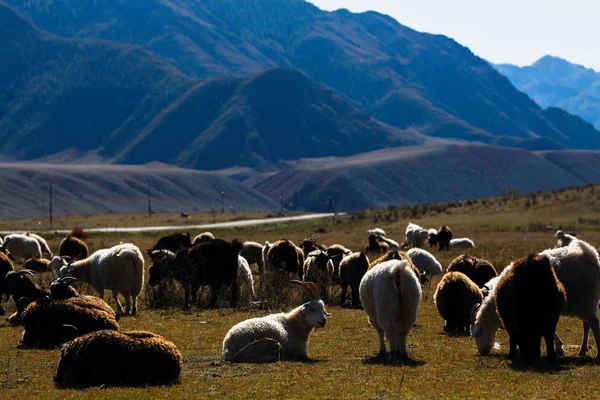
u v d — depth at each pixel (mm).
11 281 18375
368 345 15031
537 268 12297
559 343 13617
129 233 71875
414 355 13797
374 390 10758
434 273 27875
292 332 13789
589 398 10109
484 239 54562
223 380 11477
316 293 14008
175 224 103750
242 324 13391
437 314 19453
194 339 15625
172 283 22562
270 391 10727
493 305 13734
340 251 26766
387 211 99375
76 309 14430
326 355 13977
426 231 44406
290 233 70312
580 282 13211
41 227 95812
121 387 10875
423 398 10227
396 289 13094
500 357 13469
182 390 10750
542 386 10875
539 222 70500
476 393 10500
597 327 13266
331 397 10352
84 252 34250
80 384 11062
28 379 11625
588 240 51562
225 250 21359
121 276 20328
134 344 11133
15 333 16359
